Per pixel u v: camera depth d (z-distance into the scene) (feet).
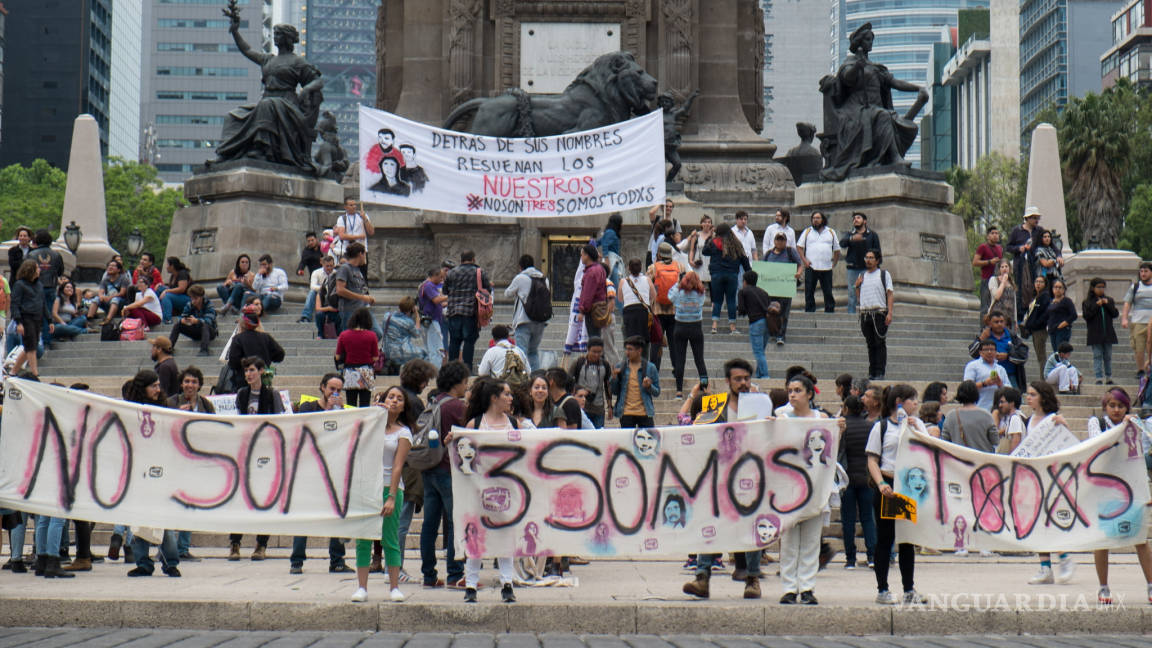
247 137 181.78
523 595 69.51
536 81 190.90
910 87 184.03
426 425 70.59
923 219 179.32
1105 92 398.01
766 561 86.99
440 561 86.79
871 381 124.06
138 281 155.12
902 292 174.19
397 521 67.31
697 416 74.69
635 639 60.75
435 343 122.93
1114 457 68.80
